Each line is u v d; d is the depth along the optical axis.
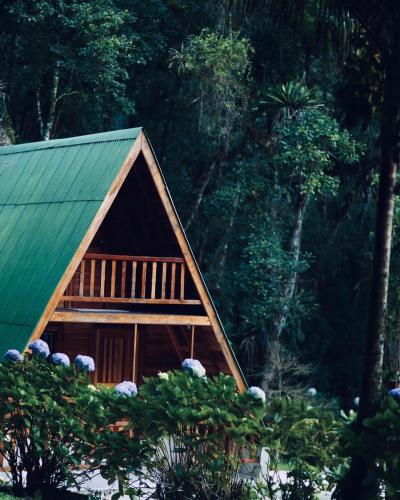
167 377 15.01
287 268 33.47
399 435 12.04
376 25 14.08
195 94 34.94
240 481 13.86
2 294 20.92
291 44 34.75
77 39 35.44
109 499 16.11
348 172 35.41
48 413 14.63
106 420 14.41
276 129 34.09
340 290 40.62
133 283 20.77
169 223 21.64
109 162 20.64
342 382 40.78
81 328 24.34
